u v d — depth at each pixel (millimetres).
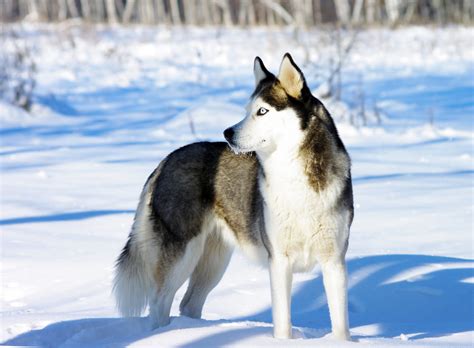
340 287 6340
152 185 7648
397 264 8633
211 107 21922
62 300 8148
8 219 11703
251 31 51781
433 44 39688
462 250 9578
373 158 16328
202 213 7406
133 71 35812
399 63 36250
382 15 58781
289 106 6312
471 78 29828
